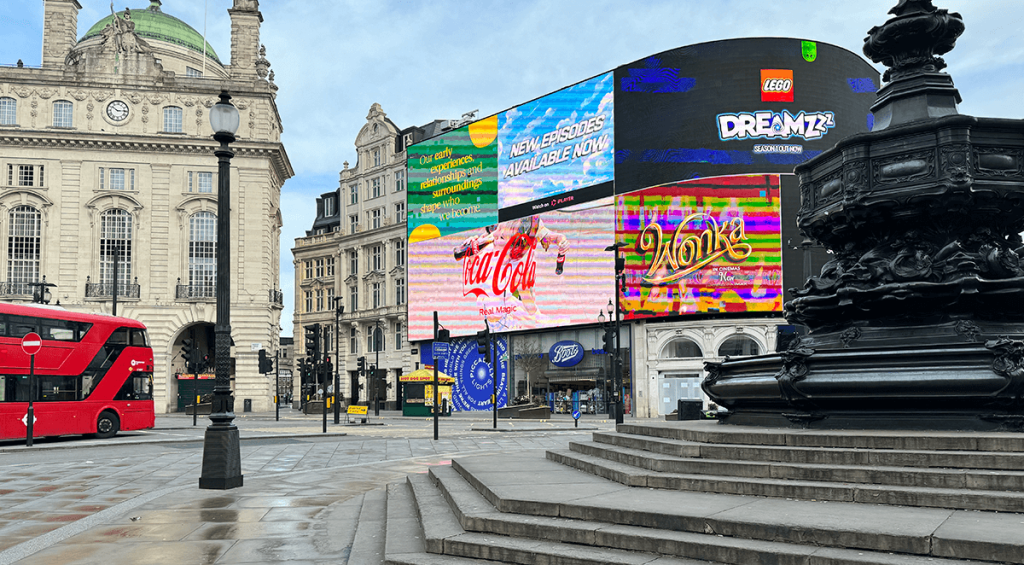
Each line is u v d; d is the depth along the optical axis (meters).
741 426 9.32
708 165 42.56
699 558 5.19
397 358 61.41
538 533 6.05
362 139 66.50
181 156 53.84
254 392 53.09
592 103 47.22
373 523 8.08
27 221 51.72
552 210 48.84
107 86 53.12
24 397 21.98
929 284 8.16
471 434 26.39
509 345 51.19
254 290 53.72
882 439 6.86
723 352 41.66
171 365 53.19
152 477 13.11
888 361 7.81
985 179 8.11
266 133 55.03
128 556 6.60
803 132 42.25
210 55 67.00
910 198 8.26
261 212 54.34
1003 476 5.72
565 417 42.94
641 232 44.16
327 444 21.17
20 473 13.92
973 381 7.27
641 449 9.20
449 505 8.09
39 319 22.70
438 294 56.00
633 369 43.88
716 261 42.00
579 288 46.78
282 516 8.61
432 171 57.47
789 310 9.84
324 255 72.00
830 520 5.28
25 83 52.16
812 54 42.72
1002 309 8.31
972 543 4.52
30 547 6.96
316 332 28.83
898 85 8.97
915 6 8.80
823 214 9.14
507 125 52.44
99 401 24.23
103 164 52.78
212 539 7.32
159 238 53.00
